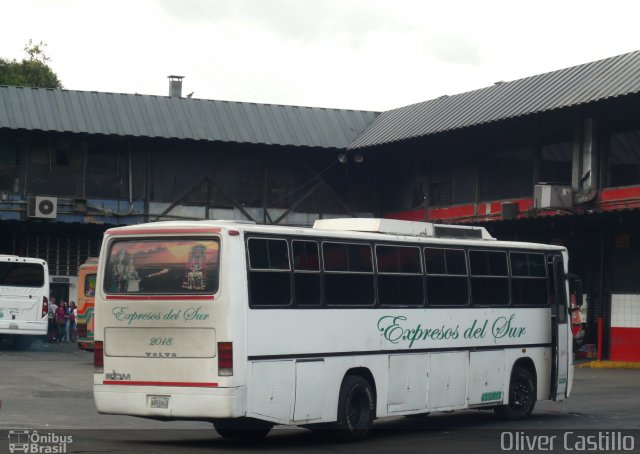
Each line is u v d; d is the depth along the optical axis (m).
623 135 33.84
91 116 41.19
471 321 18.56
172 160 43.62
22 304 38.75
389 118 44.56
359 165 46.25
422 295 17.61
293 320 15.14
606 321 34.41
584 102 32.53
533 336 20.03
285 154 45.19
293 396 15.03
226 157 44.41
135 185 43.06
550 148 36.84
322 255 15.83
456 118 38.66
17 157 41.84
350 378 16.11
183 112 43.06
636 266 33.62
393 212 45.56
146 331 14.62
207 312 14.28
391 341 16.88
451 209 41.62
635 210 30.61
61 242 44.09
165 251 14.74
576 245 35.88
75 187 42.41
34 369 29.58
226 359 14.13
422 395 17.44
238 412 14.15
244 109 44.31
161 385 14.47
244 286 14.41
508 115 35.44
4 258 38.72
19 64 69.56
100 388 14.88
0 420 17.25
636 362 33.00
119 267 15.01
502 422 19.33
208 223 14.71
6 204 41.38
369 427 16.34
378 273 16.81
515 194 38.44
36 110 40.47
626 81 32.22
